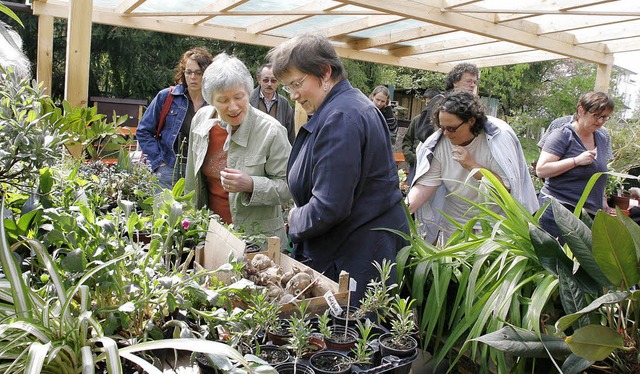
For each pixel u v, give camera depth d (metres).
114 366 0.89
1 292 1.14
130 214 1.35
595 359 1.29
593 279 1.50
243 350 1.29
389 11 4.08
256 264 1.70
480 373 1.68
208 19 5.20
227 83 2.30
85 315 1.00
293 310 1.55
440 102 2.58
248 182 2.36
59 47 10.56
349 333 1.51
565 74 17.70
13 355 1.01
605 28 5.08
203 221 1.91
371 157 1.85
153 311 1.25
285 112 4.47
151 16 5.16
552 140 3.35
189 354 1.25
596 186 3.35
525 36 4.94
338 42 6.25
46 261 1.11
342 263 1.92
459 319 1.80
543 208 1.78
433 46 6.07
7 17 9.68
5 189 1.54
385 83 13.22
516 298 1.62
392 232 1.93
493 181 1.83
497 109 15.85
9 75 1.48
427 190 2.77
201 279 1.45
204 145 2.62
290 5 4.74
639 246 1.39
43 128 1.46
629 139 6.18
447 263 1.88
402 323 1.46
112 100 6.18
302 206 1.97
